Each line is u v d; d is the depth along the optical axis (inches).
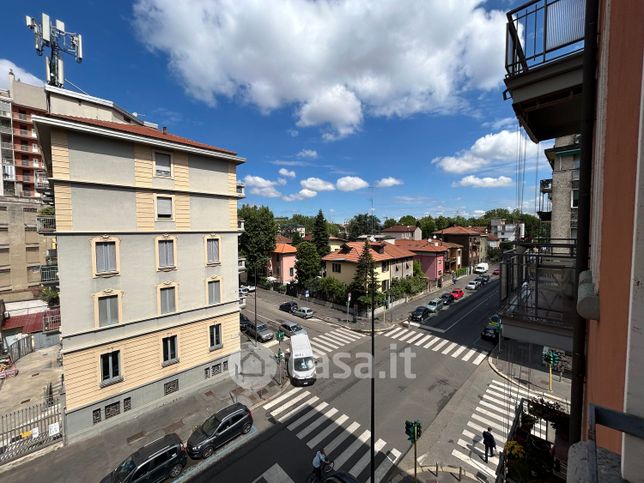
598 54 172.7
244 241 1788.9
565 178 901.2
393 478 434.0
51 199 748.0
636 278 64.8
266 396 649.6
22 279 1224.8
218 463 463.8
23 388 683.4
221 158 702.5
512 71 228.5
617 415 68.3
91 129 510.3
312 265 1512.1
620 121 91.5
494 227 3051.2
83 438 516.7
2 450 474.9
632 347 66.2
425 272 1791.3
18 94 1744.6
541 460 299.1
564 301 271.6
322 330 1065.5
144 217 588.1
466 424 552.1
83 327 520.4
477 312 1263.5
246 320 1064.8
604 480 70.0
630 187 79.9
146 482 411.2
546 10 210.1
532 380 712.4
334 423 555.2
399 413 585.0
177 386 641.6
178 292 641.6
